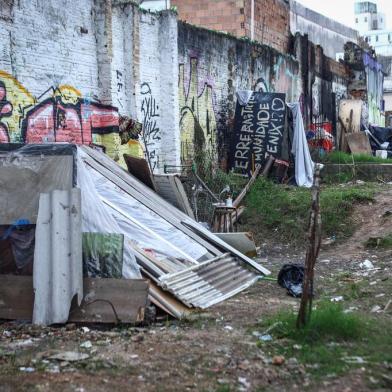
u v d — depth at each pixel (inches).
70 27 416.8
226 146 641.0
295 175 626.2
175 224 361.1
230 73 645.3
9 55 363.3
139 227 329.7
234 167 628.4
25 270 263.3
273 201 531.8
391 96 1905.8
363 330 235.9
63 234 249.9
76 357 209.9
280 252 455.5
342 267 392.5
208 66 600.1
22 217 265.0
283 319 244.7
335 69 1049.5
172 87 522.0
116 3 459.2
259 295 319.0
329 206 507.5
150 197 380.8
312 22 1108.5
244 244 399.2
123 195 350.0
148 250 311.9
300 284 323.0
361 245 448.5
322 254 438.6
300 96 856.3
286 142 627.5
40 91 389.7
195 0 751.1
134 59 474.6
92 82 442.6
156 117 520.1
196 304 282.0
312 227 228.1
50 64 398.3
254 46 698.8
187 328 249.3
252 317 265.3
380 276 347.3
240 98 634.2
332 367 202.1
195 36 573.0
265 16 799.1
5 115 361.4
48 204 254.1
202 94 591.2
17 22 368.8
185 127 561.6
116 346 223.0
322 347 218.7
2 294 260.1
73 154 266.5
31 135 382.0
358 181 647.8
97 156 379.6
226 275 337.4
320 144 813.2
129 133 465.7
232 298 310.8
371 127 1020.5
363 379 193.2
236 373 198.2
